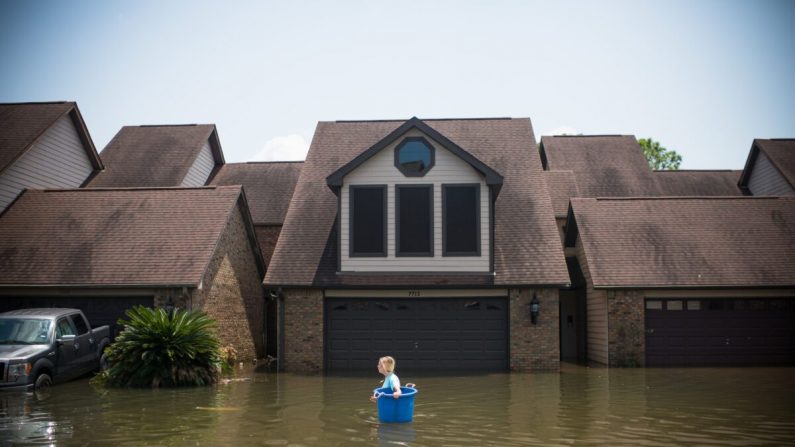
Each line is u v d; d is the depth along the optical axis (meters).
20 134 26.08
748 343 22.81
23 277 21.47
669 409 14.20
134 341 18.00
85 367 18.61
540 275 21.67
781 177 30.64
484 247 21.80
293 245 23.16
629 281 22.39
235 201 24.27
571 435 11.52
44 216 24.06
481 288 21.75
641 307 22.66
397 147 22.23
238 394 16.53
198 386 18.00
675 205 25.47
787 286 22.25
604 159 36.00
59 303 21.77
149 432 11.83
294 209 24.44
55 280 21.28
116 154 32.69
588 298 25.25
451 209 21.97
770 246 23.56
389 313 22.31
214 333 19.47
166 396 16.16
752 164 33.44
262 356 27.34
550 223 23.28
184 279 20.91
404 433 11.69
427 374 20.86
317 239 23.33
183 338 18.36
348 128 28.08
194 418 13.18
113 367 17.91
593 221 24.78
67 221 23.77
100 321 21.59
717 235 24.02
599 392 16.75
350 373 21.17
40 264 21.94
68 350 17.80
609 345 22.64
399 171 22.16
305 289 22.19
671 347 22.80
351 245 22.09
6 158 24.70
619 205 25.56
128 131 34.72
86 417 13.29
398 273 21.89
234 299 24.33
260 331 27.20
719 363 22.77
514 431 11.86
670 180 34.75
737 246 23.58
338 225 22.23
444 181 22.03
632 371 21.34
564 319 27.44
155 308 21.11
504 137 27.03
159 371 17.86
